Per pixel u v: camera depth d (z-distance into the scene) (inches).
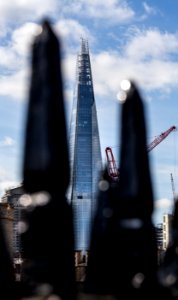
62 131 716.0
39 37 725.3
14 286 860.0
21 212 741.3
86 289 783.1
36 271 703.7
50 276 703.7
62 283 708.0
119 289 746.2
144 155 735.1
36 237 705.0
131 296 731.4
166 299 727.1
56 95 715.4
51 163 701.9
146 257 733.9
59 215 709.9
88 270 806.5
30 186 713.6
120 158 740.0
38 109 711.7
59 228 709.3
